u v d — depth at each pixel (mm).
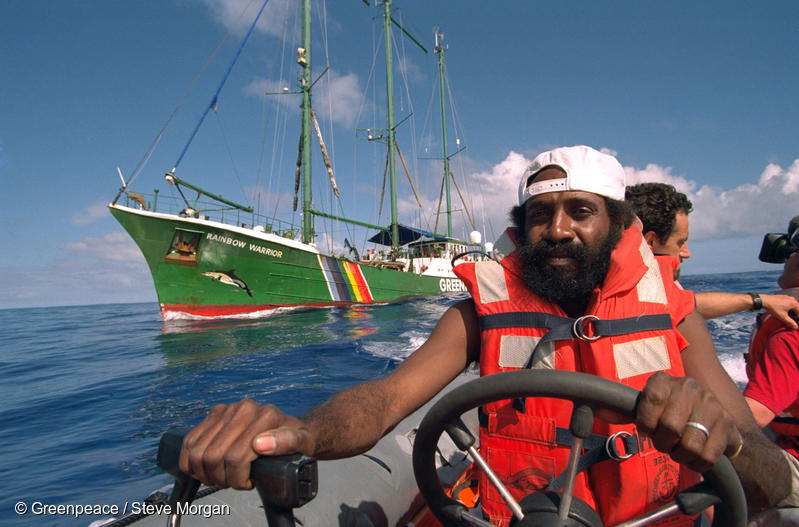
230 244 13930
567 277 1033
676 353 997
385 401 1047
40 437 4090
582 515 768
